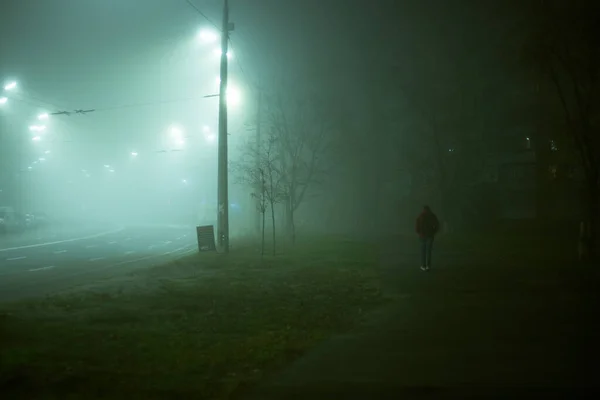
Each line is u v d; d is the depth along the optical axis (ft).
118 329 33.65
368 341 31.65
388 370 25.81
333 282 56.44
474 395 22.29
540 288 51.01
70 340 30.40
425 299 46.29
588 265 67.82
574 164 113.50
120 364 26.02
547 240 112.27
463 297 47.06
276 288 52.21
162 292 49.16
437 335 33.09
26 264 81.97
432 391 22.81
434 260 77.15
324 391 22.93
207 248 92.94
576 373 25.02
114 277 61.26
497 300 45.39
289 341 31.53
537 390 22.79
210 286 53.21
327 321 37.27
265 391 22.94
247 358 27.73
